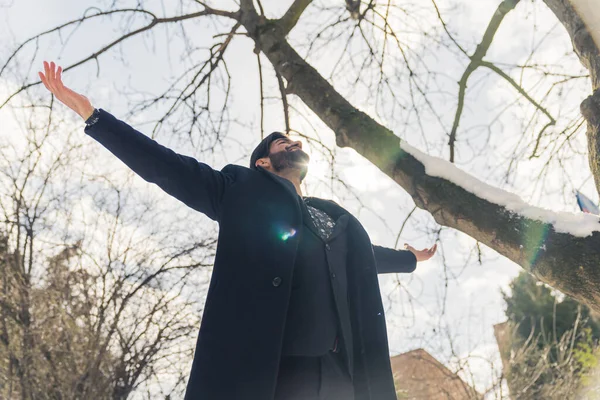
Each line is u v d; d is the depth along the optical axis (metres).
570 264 2.16
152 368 6.67
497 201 2.46
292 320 1.79
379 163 2.92
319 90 3.40
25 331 6.55
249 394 1.63
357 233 2.15
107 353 6.67
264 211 1.93
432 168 2.70
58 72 1.82
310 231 2.00
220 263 1.85
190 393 1.66
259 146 2.53
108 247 7.08
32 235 7.20
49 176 7.42
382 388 1.87
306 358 1.78
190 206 1.96
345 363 1.83
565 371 10.13
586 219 2.23
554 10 2.87
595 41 2.58
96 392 6.38
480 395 9.34
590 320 12.76
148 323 6.80
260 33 3.88
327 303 1.87
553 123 4.41
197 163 1.94
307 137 5.00
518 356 10.09
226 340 1.70
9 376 6.47
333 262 1.98
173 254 7.07
